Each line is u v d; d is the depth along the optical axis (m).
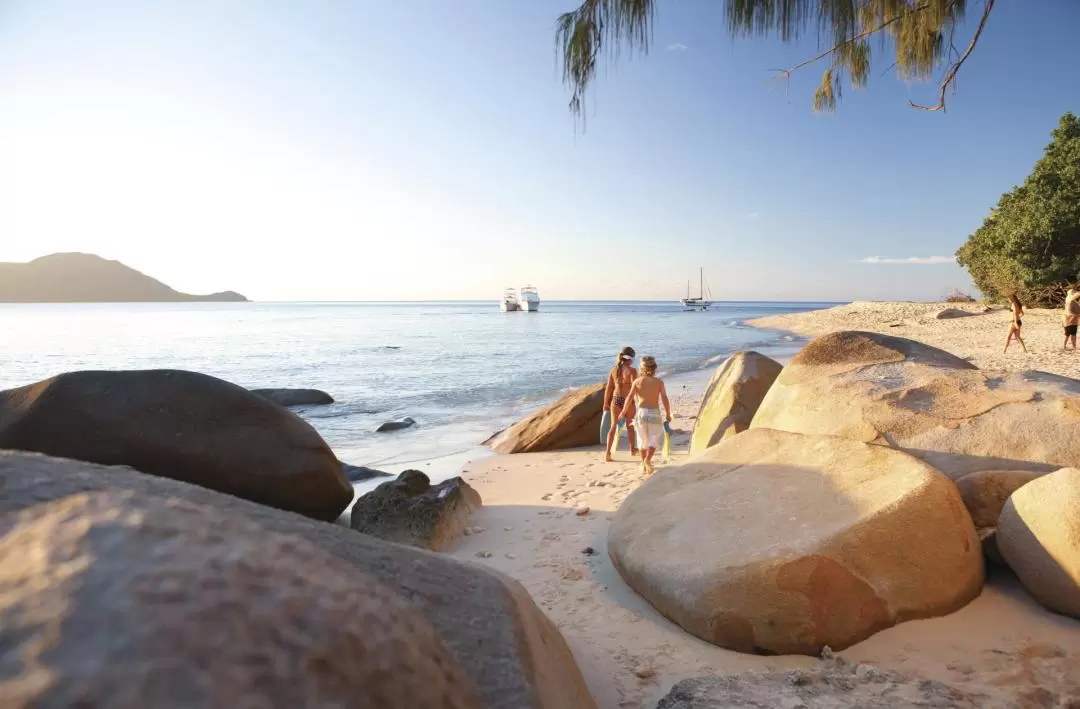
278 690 0.82
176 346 35.97
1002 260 33.62
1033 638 2.93
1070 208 28.98
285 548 1.13
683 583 3.36
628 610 3.65
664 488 4.49
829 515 3.40
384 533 5.19
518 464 8.77
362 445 10.71
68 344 37.28
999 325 30.56
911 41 4.54
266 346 36.00
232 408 5.36
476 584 1.79
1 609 0.78
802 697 2.45
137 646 0.76
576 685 1.90
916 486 3.38
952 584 3.19
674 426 11.04
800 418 4.93
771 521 3.52
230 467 5.16
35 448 4.80
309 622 0.94
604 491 6.68
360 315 119.12
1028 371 4.65
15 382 20.61
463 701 1.10
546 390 17.67
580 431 9.93
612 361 26.22
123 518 1.00
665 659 3.06
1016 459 3.81
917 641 2.96
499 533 5.38
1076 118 30.81
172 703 0.73
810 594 2.98
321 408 14.75
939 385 4.63
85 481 1.27
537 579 4.26
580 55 4.23
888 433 4.34
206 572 0.93
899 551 3.14
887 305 57.78
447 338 44.19
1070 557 3.03
